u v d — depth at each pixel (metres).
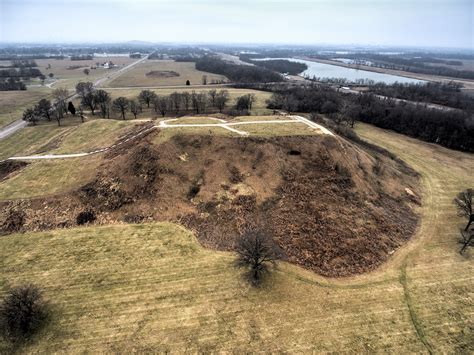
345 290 31.67
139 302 29.92
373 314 28.95
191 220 41.41
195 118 61.53
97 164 53.03
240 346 25.84
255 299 30.33
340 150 50.84
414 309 29.61
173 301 30.03
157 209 43.16
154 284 31.97
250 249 31.95
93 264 34.56
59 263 34.78
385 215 43.00
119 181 47.00
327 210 41.78
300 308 29.44
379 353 25.44
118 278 32.69
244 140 50.41
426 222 43.50
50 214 43.00
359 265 35.03
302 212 41.41
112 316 28.50
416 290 31.84
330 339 26.48
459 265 35.59
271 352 25.38
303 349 25.62
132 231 39.91
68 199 45.22
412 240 39.59
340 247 36.97
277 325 27.70
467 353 25.69
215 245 37.62
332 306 29.73
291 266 34.50
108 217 42.53
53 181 49.88
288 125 57.12
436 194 51.53
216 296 30.62
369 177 50.00
